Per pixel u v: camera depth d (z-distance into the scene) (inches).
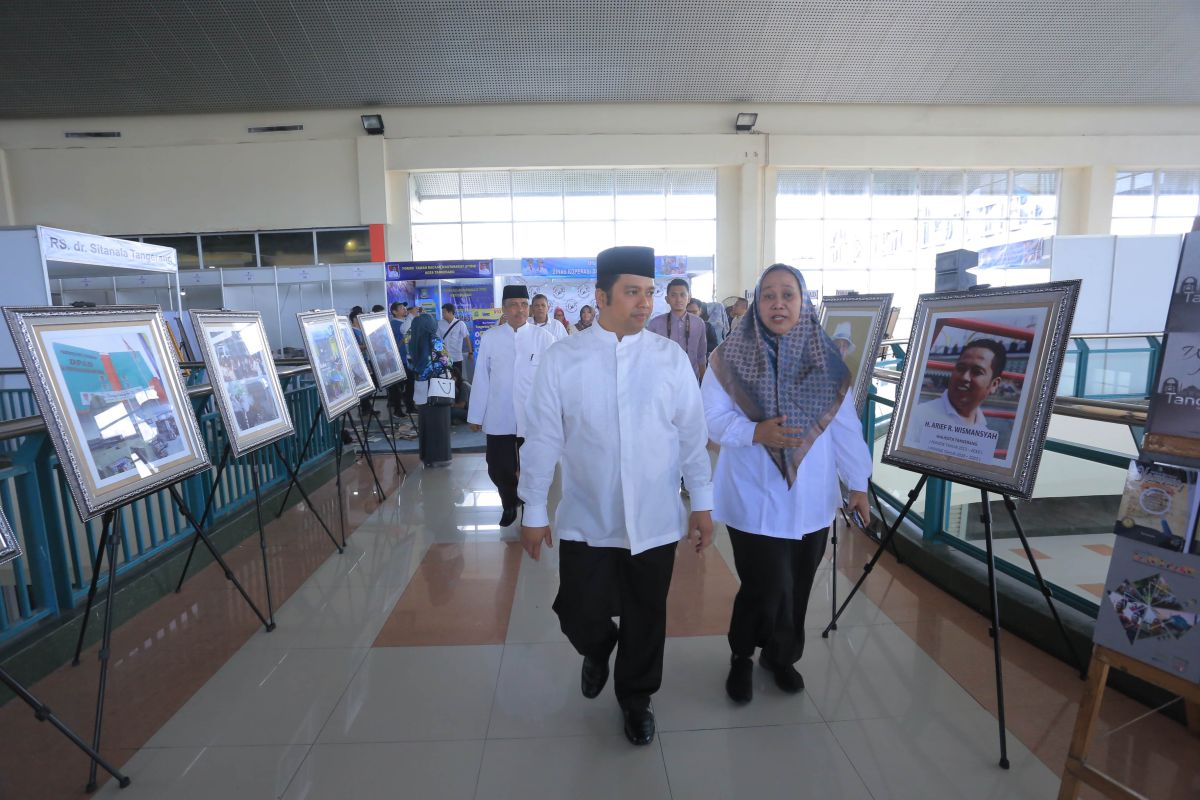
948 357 87.8
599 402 73.6
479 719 83.4
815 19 470.0
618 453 73.5
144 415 88.7
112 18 437.7
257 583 129.3
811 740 77.9
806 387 82.5
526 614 113.7
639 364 74.1
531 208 561.0
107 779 73.0
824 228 567.2
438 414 234.4
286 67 483.5
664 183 560.7
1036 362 76.6
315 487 203.3
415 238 561.0
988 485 77.3
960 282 119.8
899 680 90.4
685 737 78.8
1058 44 493.0
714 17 463.5
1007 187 572.4
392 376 229.0
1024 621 100.5
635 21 464.4
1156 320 394.3
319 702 87.6
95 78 480.4
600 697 88.0
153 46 459.8
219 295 519.2
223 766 75.0
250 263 542.0
